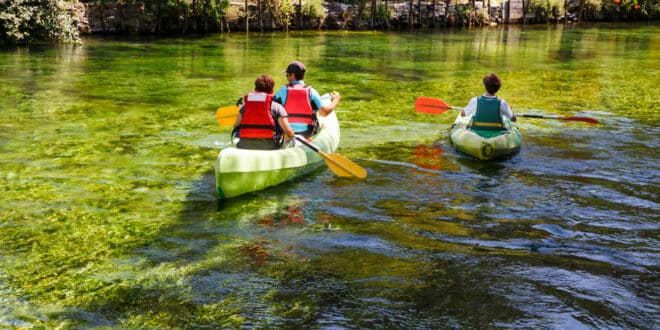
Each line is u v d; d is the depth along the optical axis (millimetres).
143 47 18641
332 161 6453
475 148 7648
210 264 4695
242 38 21875
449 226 5520
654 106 11062
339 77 14195
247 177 6238
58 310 3994
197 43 20031
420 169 7234
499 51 19875
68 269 4594
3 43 18281
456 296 4215
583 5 33125
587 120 8234
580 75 14930
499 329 3799
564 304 4117
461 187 6613
